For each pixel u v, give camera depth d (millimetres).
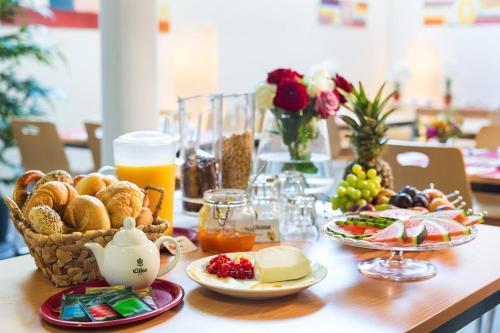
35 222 1370
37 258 1424
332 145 5531
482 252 1705
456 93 8047
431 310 1296
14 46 4695
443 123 4406
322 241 1795
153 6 3256
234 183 2008
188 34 4945
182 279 1458
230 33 6633
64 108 5672
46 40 5469
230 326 1206
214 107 1955
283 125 2107
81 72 5762
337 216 1715
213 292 1377
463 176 2984
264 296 1311
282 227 1824
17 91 4875
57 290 1386
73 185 1575
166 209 1694
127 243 1321
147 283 1337
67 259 1366
